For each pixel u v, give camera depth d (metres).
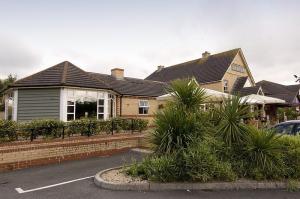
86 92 18.16
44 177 8.70
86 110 18.06
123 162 11.10
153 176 7.18
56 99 16.81
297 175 7.46
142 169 7.93
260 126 8.69
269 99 17.17
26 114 17.12
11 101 19.22
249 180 7.30
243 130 8.07
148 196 6.40
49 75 17.86
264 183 7.12
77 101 17.59
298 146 7.92
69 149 11.86
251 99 15.74
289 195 6.50
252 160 7.61
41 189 7.28
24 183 7.97
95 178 7.84
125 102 23.64
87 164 10.83
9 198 6.56
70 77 17.70
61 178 8.50
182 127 7.98
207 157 7.30
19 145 10.27
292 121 10.43
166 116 8.27
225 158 7.77
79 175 8.88
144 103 25.56
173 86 9.14
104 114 19.14
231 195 6.47
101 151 13.11
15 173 9.38
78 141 12.25
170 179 7.12
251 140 7.81
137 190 6.91
